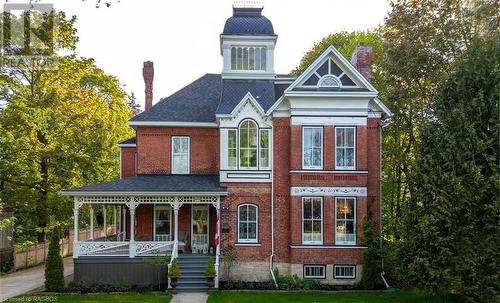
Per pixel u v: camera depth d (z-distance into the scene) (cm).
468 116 2197
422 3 3297
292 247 2872
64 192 2802
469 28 3075
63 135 3584
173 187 2908
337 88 2911
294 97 2903
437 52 3216
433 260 2161
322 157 2912
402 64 3306
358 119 2920
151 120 3186
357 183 2897
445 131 2220
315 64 2892
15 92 3538
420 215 2245
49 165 3462
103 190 2820
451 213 2141
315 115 2916
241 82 3344
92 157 3675
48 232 3869
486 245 2122
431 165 2241
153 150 3231
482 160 2166
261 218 2969
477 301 2164
